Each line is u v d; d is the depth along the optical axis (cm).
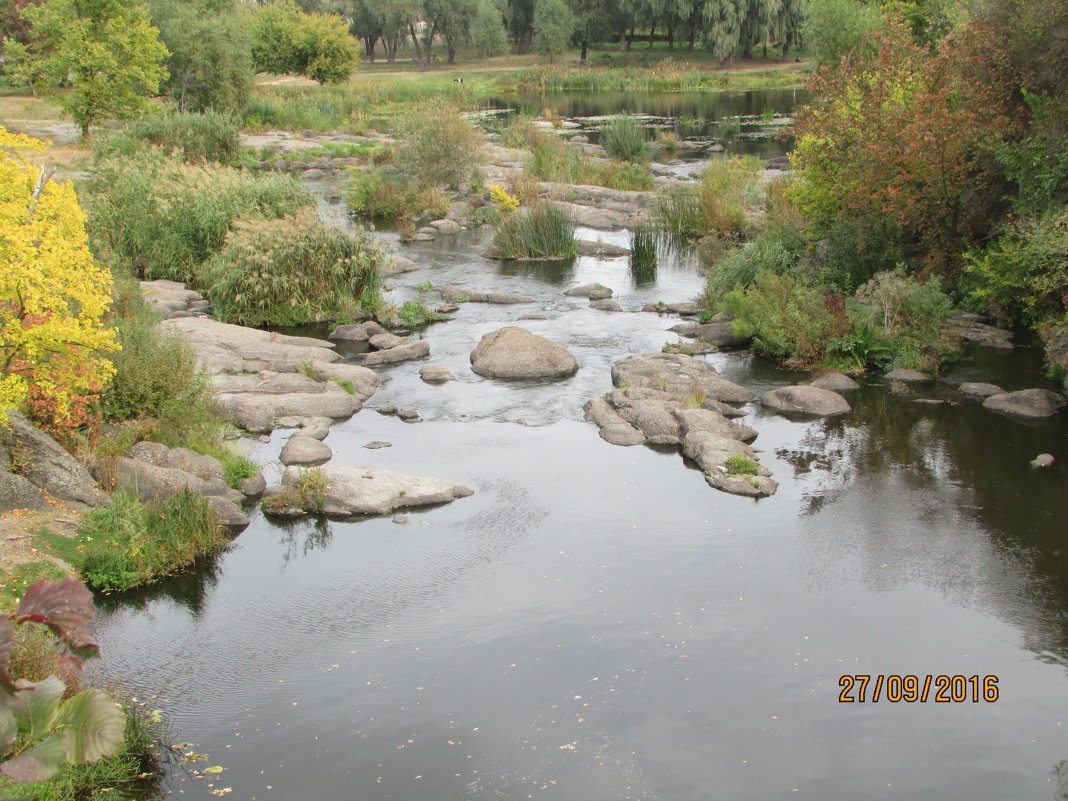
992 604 973
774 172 3522
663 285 2330
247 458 1337
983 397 1574
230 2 6894
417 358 1805
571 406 1559
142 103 3859
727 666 877
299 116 5091
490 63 9181
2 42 5766
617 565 1062
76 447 1196
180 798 713
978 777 734
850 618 952
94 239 2153
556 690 845
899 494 1230
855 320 1755
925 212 1950
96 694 461
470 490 1250
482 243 2812
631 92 7369
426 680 862
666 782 730
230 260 2061
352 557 1090
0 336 1066
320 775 741
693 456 1342
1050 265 1677
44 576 956
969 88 1917
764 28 7544
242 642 927
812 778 734
